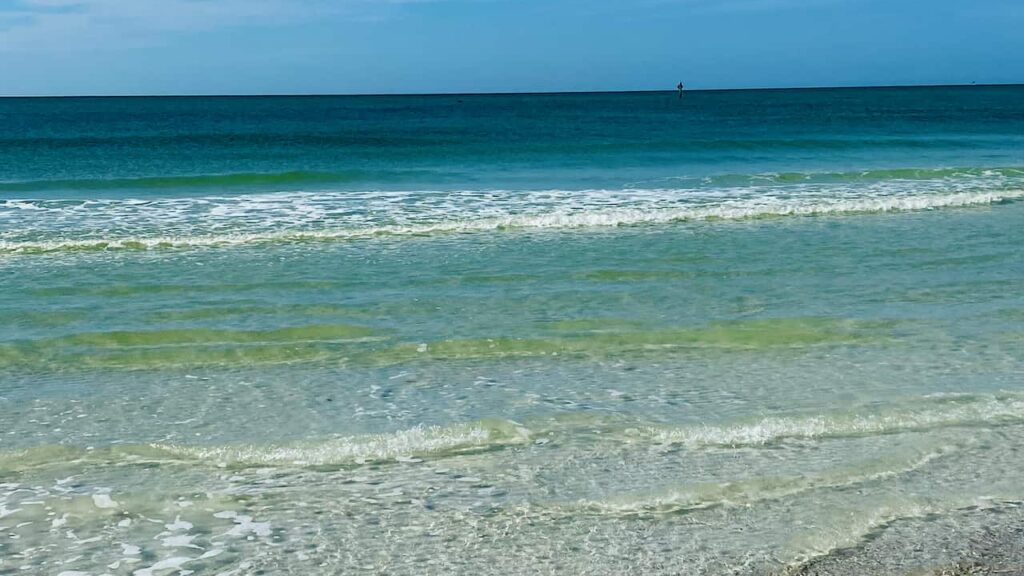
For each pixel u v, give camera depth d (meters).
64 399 7.38
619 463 6.14
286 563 4.88
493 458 6.22
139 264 12.51
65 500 5.57
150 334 9.09
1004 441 6.50
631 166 26.58
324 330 9.26
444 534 5.20
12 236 14.20
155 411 7.11
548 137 41.41
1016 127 48.28
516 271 11.98
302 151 33.94
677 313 9.91
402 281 11.42
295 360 8.39
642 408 7.12
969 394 7.38
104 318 9.69
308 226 15.24
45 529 5.22
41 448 6.31
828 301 10.40
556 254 13.15
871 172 23.05
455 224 15.35
